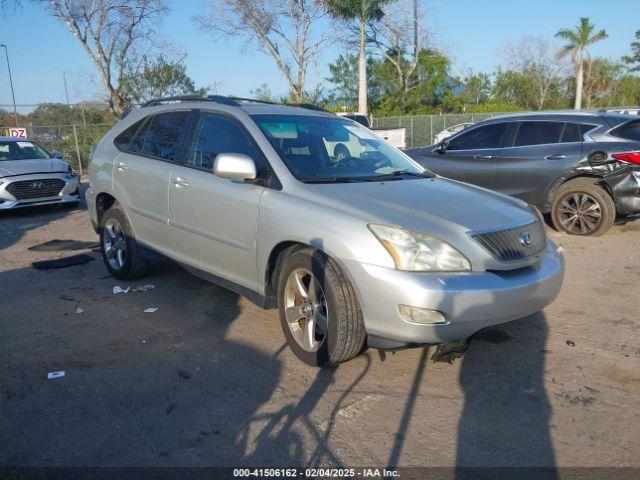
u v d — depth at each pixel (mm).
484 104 43781
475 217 3879
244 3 30016
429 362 4199
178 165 5215
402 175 4867
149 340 4598
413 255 3564
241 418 3451
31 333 4754
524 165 8406
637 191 7668
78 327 4879
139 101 29312
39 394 3730
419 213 3820
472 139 9141
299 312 4152
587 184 8031
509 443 3215
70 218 10586
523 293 3730
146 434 3285
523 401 3660
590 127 8055
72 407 3574
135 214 5734
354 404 3619
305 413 3512
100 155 6312
